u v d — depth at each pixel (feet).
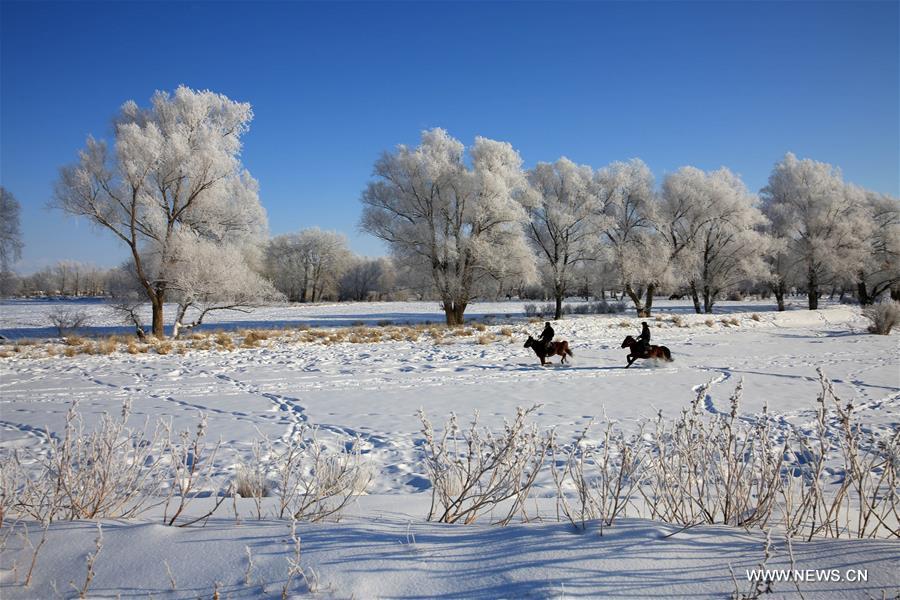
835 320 117.91
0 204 101.86
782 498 13.20
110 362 58.29
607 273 126.62
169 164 79.30
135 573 8.06
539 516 12.04
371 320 133.08
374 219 101.50
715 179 130.11
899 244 147.43
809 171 154.30
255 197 90.12
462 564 7.95
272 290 89.30
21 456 22.27
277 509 12.56
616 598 6.93
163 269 80.28
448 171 100.32
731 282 140.36
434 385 43.32
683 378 45.93
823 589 6.98
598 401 36.04
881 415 30.48
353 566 7.91
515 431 11.97
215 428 28.76
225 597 7.25
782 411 31.81
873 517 12.25
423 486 18.88
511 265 100.48
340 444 25.26
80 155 76.54
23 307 183.21
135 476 13.05
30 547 9.18
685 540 8.70
